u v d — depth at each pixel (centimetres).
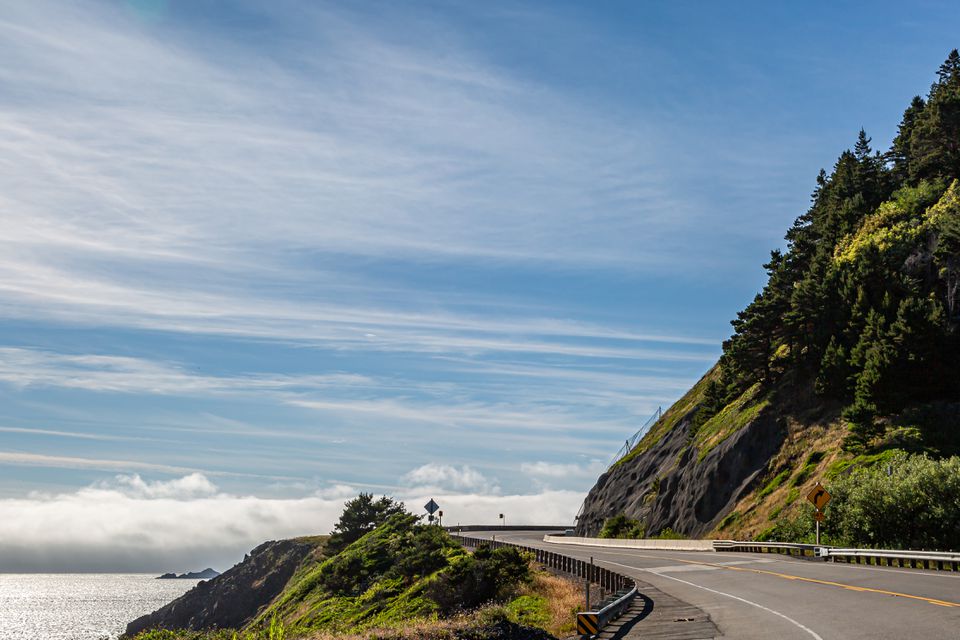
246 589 11856
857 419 6353
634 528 8606
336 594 6191
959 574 3073
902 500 4647
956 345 6762
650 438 11138
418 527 6850
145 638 2791
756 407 8031
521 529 13075
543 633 2142
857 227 9256
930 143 9444
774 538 5841
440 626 2205
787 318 8106
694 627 1958
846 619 1891
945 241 7344
